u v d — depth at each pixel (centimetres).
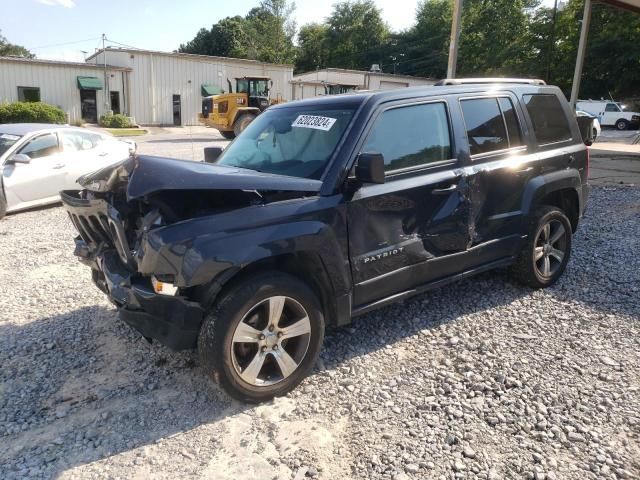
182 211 300
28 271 585
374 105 369
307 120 395
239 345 313
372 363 370
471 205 414
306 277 348
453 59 1252
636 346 385
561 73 5319
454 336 407
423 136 394
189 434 294
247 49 8206
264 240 303
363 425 299
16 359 383
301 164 363
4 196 855
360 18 8250
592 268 555
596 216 798
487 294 489
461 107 425
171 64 3756
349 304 353
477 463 266
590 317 436
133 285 305
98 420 308
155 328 305
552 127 508
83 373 363
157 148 1894
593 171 1301
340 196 340
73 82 3394
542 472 258
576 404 314
